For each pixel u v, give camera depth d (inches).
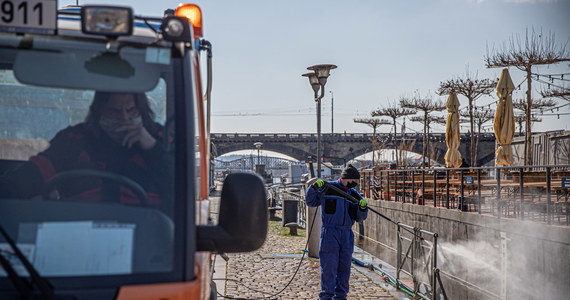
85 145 129.0
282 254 611.5
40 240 113.1
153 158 124.9
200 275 122.6
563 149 1273.4
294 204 925.2
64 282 109.2
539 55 1111.0
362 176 1159.0
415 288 405.4
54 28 125.4
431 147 2790.4
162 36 129.0
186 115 125.2
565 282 374.3
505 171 759.1
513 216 532.7
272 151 4675.2
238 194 124.8
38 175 125.3
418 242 402.9
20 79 125.9
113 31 121.6
